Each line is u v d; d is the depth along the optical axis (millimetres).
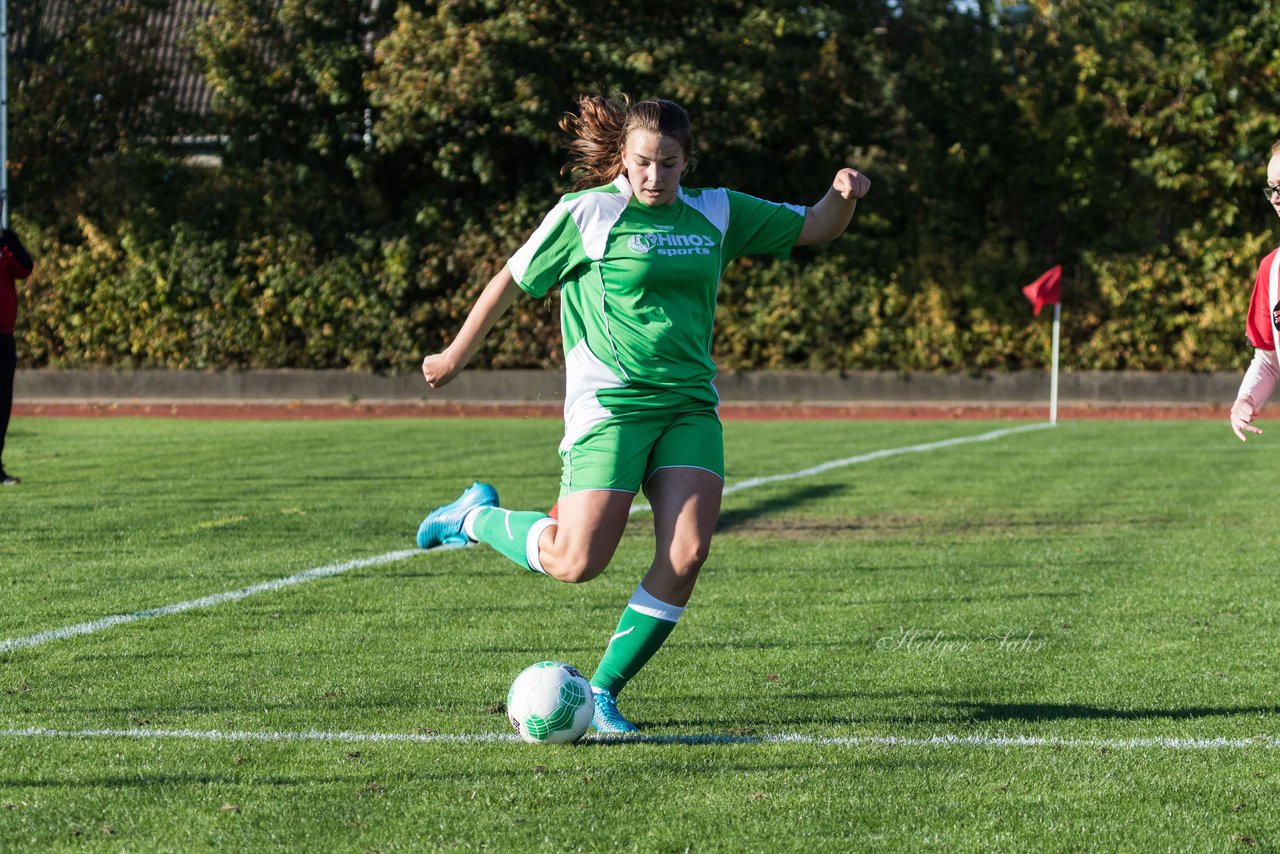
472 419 71562
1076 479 42406
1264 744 15188
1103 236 83062
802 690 17734
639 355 15047
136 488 39562
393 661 19328
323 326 84688
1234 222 82750
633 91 75375
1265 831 12383
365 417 76000
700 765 14328
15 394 85938
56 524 32531
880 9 83188
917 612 23016
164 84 89500
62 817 12602
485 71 74125
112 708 16703
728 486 40438
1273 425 66125
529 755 14703
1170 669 18922
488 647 20250
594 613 22766
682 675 18578
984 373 83000
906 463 47188
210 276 85125
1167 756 14719
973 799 13227
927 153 83438
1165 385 82000
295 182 86250
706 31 78000
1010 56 84500
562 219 15148
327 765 14281
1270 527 32656
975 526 32875
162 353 86125
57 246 86500
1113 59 82875
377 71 78000
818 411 80938
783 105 80125
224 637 20875
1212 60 81125
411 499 37156
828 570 27078
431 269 83375
